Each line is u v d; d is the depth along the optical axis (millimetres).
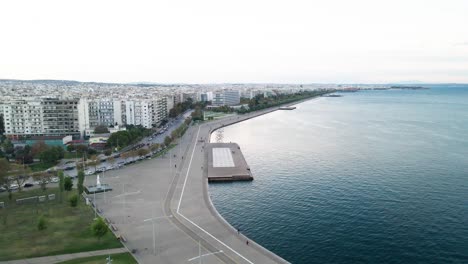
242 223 156500
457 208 169250
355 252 131375
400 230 148000
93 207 164625
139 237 132875
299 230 149250
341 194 192250
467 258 126312
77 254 119188
